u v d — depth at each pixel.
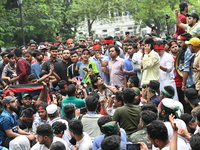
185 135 4.85
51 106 6.48
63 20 32.62
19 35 26.20
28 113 7.18
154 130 4.18
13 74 10.07
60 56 11.61
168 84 8.55
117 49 9.59
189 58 8.22
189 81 8.40
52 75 9.63
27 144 5.68
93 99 6.12
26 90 8.45
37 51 9.97
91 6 31.38
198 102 6.52
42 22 26.41
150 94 7.12
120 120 5.99
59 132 5.71
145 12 30.56
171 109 5.48
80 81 8.67
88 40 15.22
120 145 4.48
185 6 10.51
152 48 7.74
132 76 8.37
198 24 9.02
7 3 27.66
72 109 6.52
